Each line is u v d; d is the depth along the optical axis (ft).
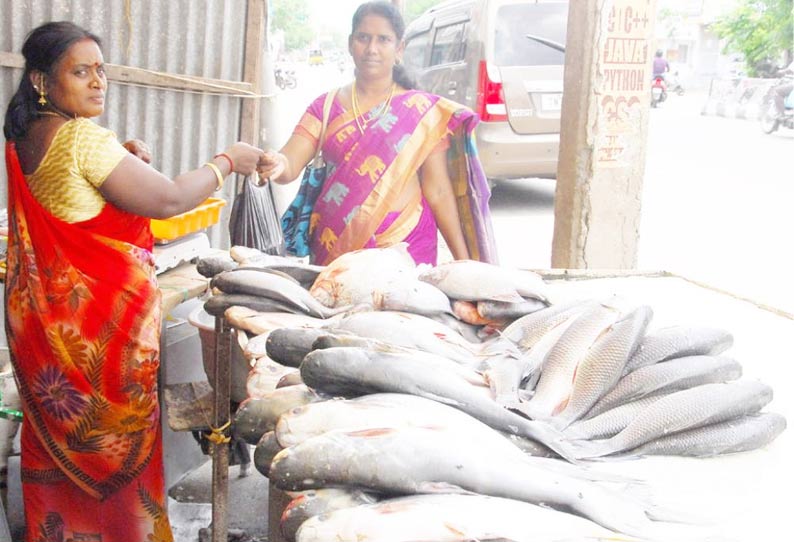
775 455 5.26
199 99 15.71
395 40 10.43
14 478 10.55
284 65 59.47
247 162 9.19
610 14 11.35
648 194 32.68
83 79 7.73
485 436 4.56
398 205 10.66
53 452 8.38
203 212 10.67
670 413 5.17
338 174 10.68
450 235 11.28
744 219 28.48
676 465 5.07
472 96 27.89
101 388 8.17
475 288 6.89
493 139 27.50
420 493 4.18
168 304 9.26
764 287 20.22
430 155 10.84
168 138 15.70
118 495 8.60
